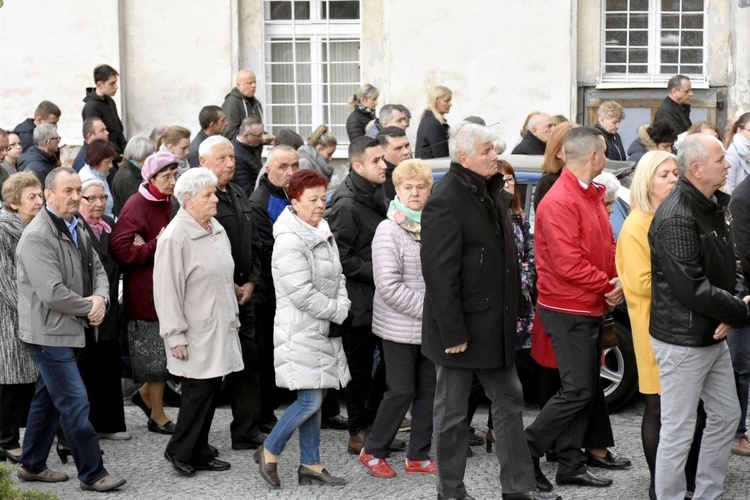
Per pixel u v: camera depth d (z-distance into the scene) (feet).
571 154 19.86
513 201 21.75
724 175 17.37
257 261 23.43
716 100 45.34
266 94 48.01
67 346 20.27
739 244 21.25
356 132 40.63
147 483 21.16
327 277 20.70
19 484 21.18
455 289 18.11
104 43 46.37
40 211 20.57
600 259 20.02
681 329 17.75
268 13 47.85
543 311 20.08
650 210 18.95
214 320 21.11
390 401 21.13
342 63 47.91
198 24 46.62
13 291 21.04
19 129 40.16
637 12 45.60
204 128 35.68
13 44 46.73
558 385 21.47
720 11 45.06
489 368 18.42
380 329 21.31
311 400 20.59
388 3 45.39
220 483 21.08
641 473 21.12
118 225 23.44
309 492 20.48
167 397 26.66
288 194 20.98
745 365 21.36
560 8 44.39
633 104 45.55
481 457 22.48
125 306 23.67
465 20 44.93
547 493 19.77
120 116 46.68
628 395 25.14
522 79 44.88
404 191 21.26
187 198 21.13
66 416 20.31
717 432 18.45
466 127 18.16
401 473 21.52
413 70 45.42
